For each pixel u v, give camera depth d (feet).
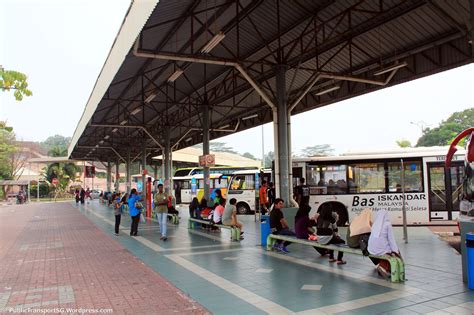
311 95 63.57
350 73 45.11
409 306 18.71
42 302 21.29
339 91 57.62
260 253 34.22
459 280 23.32
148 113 87.92
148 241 44.39
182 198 134.62
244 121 86.53
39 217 89.76
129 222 70.28
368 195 51.52
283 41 46.83
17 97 37.22
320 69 44.62
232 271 27.48
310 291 21.80
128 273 28.07
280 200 35.73
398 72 48.73
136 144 126.21
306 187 53.01
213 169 114.21
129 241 45.09
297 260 30.68
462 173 49.44
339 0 38.04
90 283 25.35
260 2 37.86
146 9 29.53
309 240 31.24
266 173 82.74
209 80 63.36
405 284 22.61
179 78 62.18
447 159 27.40
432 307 18.52
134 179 190.39
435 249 33.68
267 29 44.62
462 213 24.09
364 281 23.67
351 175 52.44
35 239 49.96
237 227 42.91
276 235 34.71
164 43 44.27
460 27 34.22
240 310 18.94
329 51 49.88
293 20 41.83
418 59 46.19
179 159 169.37
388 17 39.22
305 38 45.62
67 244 44.39
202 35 44.14
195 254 34.83
